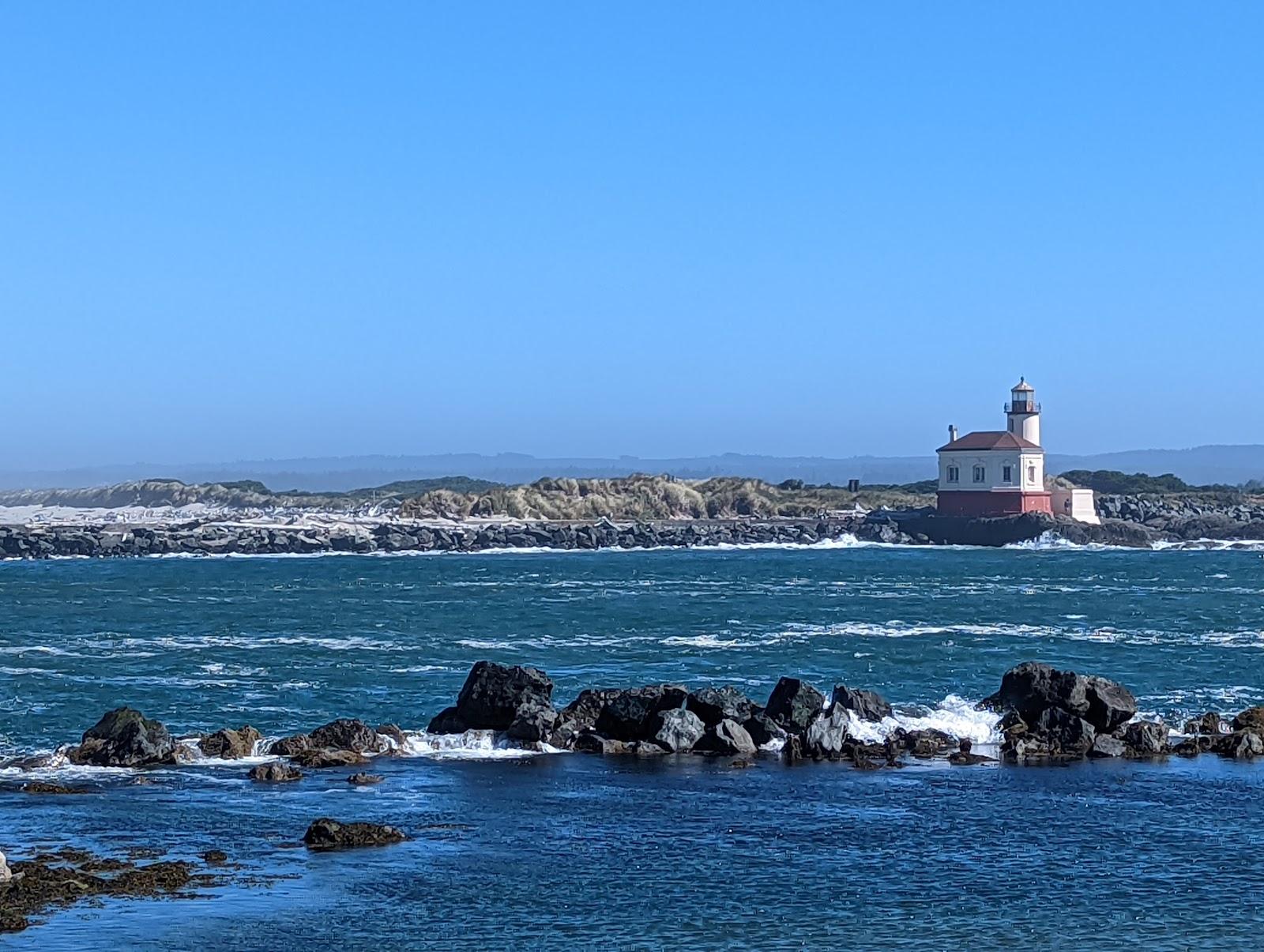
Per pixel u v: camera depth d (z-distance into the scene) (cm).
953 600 11525
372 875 3378
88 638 8394
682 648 7900
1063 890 3297
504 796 4225
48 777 4416
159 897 3170
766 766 4691
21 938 2900
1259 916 3111
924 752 4884
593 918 3088
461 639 8375
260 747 4831
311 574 15512
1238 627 9188
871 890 3288
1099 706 5062
